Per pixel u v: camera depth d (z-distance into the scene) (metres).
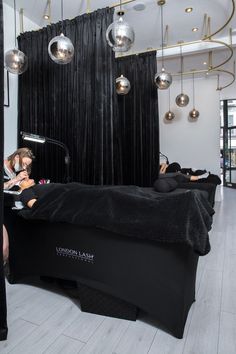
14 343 1.50
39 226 1.92
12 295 2.02
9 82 3.51
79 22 3.14
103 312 1.76
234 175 9.20
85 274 1.76
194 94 6.18
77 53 3.18
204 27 3.95
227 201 6.30
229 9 3.45
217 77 6.01
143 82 4.03
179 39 4.34
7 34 3.42
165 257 1.50
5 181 2.16
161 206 1.46
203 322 1.69
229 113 9.10
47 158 3.56
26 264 2.05
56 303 1.91
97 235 1.68
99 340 1.53
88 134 3.17
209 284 2.21
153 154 4.05
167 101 6.36
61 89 3.35
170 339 1.53
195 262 1.78
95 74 3.07
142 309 1.62
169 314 1.53
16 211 1.96
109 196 1.62
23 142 3.62
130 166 4.09
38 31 3.42
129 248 1.59
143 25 3.87
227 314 1.78
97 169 3.09
